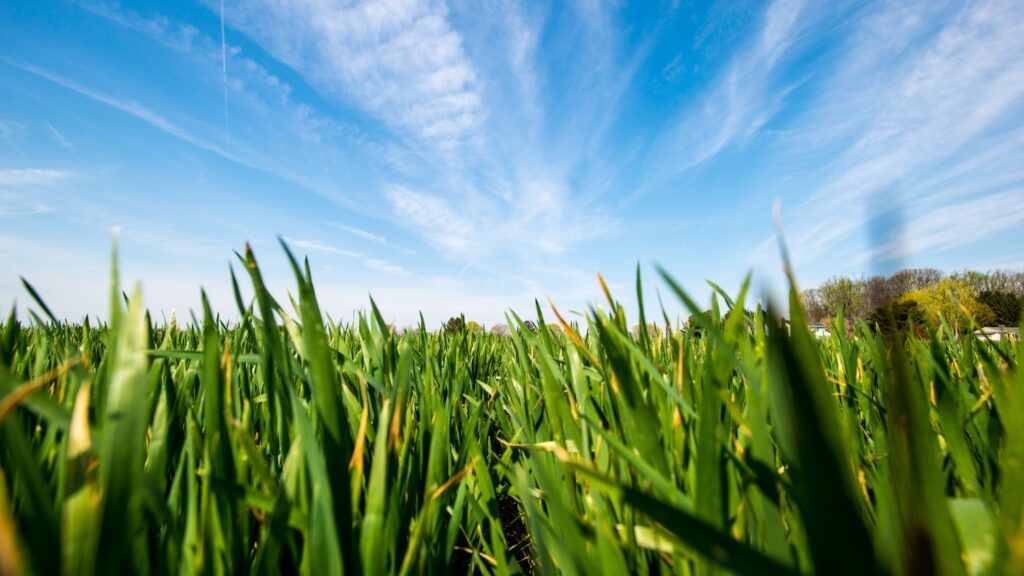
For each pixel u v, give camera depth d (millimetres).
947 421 726
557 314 980
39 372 1247
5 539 350
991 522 448
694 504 537
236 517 705
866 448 1104
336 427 674
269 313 718
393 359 1235
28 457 440
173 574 589
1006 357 1232
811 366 352
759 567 359
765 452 524
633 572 667
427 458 1110
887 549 398
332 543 597
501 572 886
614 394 890
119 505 405
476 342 3521
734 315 586
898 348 315
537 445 924
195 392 1226
